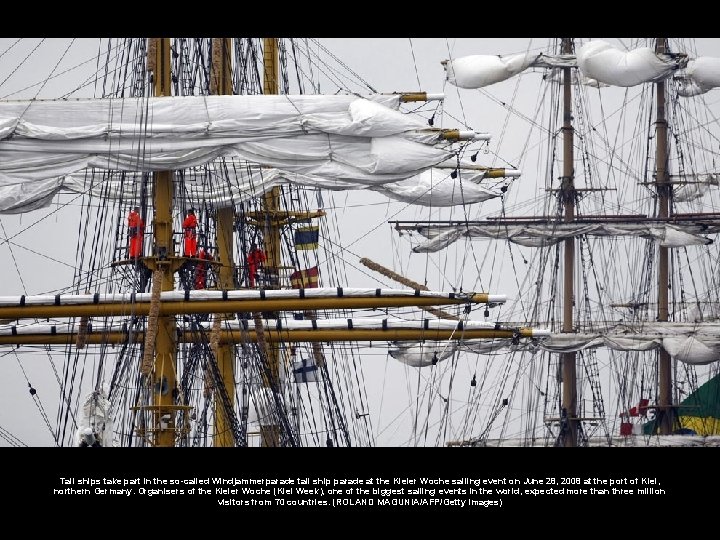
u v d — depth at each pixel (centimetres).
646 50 7344
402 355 7006
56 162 5462
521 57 7844
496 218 7838
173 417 5356
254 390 6069
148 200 6025
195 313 5550
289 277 6569
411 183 6606
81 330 5650
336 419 6494
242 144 5516
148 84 5612
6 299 5581
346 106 5581
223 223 6212
